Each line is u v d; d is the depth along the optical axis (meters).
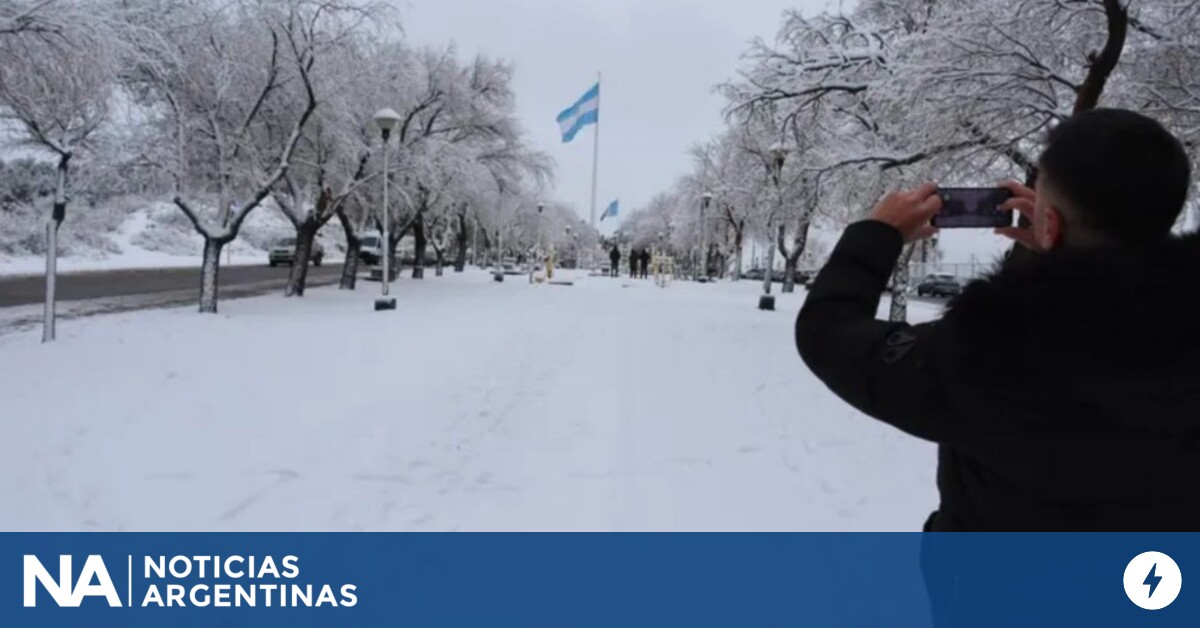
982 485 1.38
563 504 4.95
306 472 5.49
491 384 9.14
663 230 76.25
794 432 7.11
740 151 29.03
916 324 1.48
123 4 14.46
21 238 39.31
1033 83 11.09
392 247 35.84
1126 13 8.42
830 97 14.95
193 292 24.62
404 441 6.37
